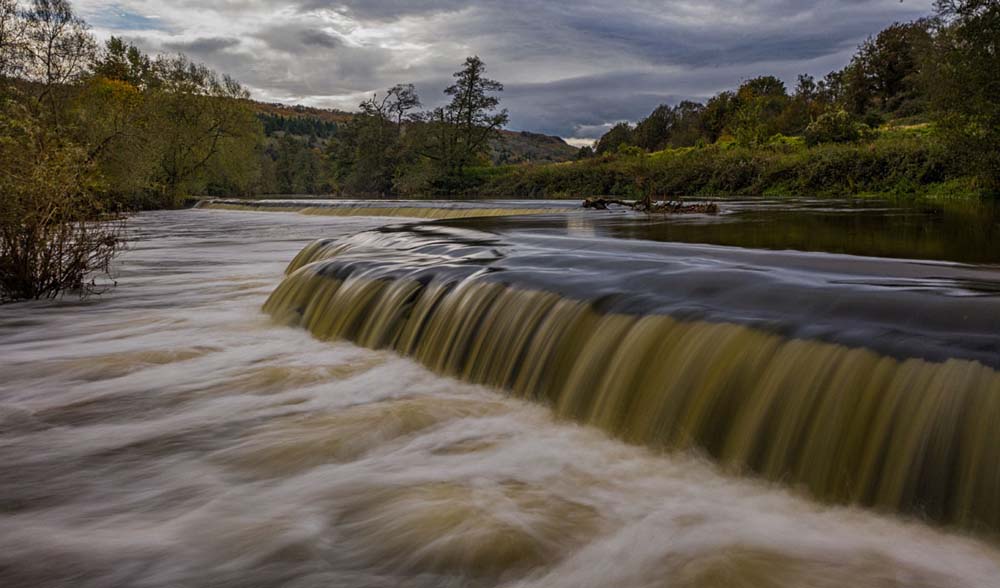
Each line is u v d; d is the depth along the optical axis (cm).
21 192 885
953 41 2517
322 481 334
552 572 251
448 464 351
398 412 426
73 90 3588
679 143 7200
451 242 819
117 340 642
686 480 328
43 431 409
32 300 875
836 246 697
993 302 354
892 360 296
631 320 416
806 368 321
